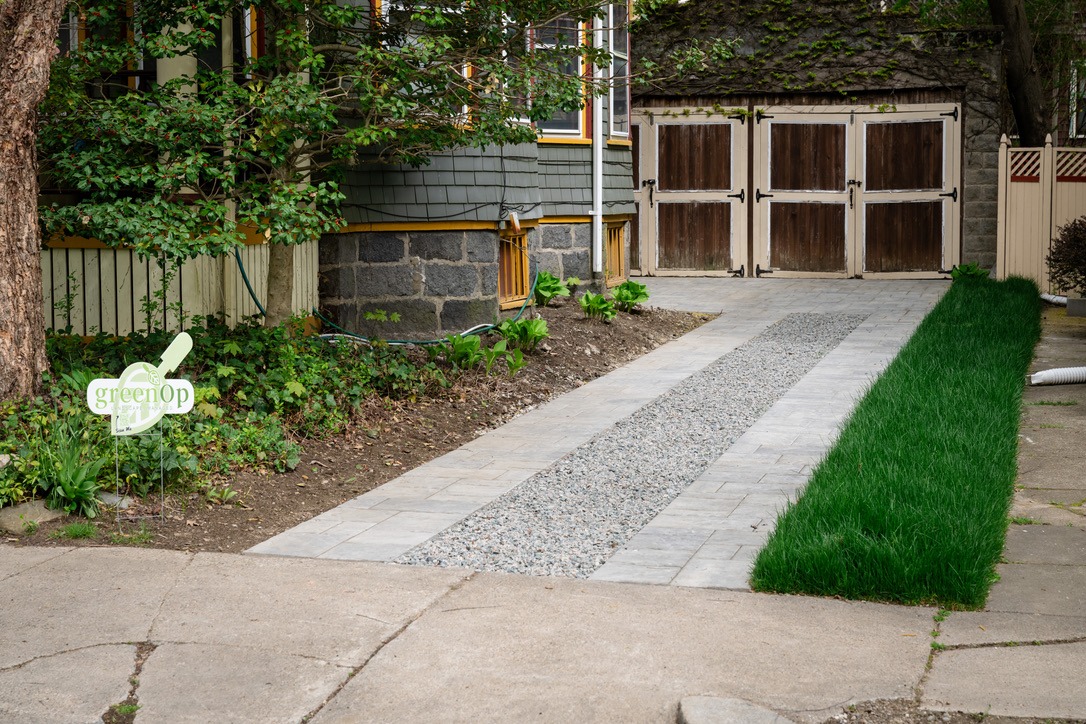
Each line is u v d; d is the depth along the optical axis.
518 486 6.91
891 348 11.63
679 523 6.04
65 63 8.05
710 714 3.78
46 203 9.40
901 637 4.43
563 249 14.16
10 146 6.96
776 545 5.14
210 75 8.47
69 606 4.92
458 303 11.27
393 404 8.78
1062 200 16.14
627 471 7.21
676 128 18.92
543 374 10.29
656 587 5.04
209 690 4.12
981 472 6.34
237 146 8.20
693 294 16.59
